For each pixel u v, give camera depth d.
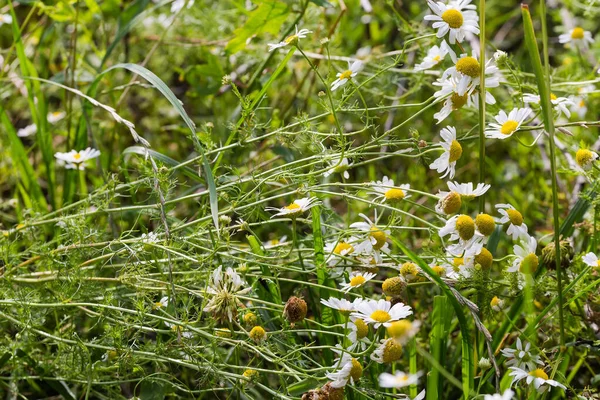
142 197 0.86
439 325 0.67
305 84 0.94
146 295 0.69
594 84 0.86
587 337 0.71
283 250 0.72
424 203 0.89
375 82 0.89
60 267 0.70
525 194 0.90
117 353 0.68
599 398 0.68
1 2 0.97
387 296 0.70
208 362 0.67
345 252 0.71
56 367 0.69
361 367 0.64
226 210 0.71
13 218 0.85
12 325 0.72
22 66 0.82
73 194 0.83
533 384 0.66
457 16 0.68
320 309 0.74
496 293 0.69
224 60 0.95
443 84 0.69
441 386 0.67
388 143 0.71
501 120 0.70
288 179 0.82
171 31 0.98
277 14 0.82
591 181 0.70
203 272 0.70
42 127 0.83
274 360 0.65
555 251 0.67
